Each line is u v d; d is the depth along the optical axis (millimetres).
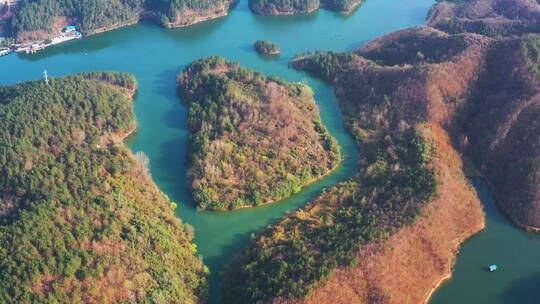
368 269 137125
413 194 165375
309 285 130750
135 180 180000
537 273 155000
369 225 153250
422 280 145250
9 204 157500
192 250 157875
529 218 168875
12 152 177500
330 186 186750
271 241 156500
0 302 122375
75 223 148625
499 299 146875
